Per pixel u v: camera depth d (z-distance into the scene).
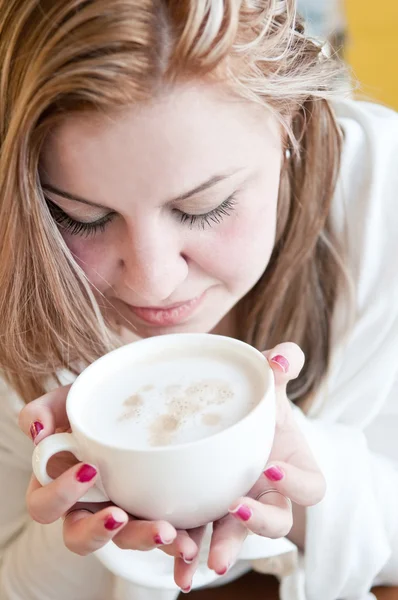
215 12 0.46
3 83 0.50
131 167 0.48
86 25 0.46
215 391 0.44
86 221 0.52
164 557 0.57
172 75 0.46
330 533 0.58
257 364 0.45
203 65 0.46
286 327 0.68
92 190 0.49
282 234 0.65
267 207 0.54
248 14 0.50
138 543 0.42
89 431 0.43
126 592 0.59
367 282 0.67
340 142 0.64
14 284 0.55
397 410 0.71
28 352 0.60
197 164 0.48
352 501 0.58
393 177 0.67
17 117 0.48
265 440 0.42
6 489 0.67
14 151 0.50
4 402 0.65
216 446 0.40
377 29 1.05
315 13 0.91
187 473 0.40
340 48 0.65
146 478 0.40
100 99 0.46
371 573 0.59
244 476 0.42
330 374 0.68
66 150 0.48
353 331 0.67
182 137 0.47
